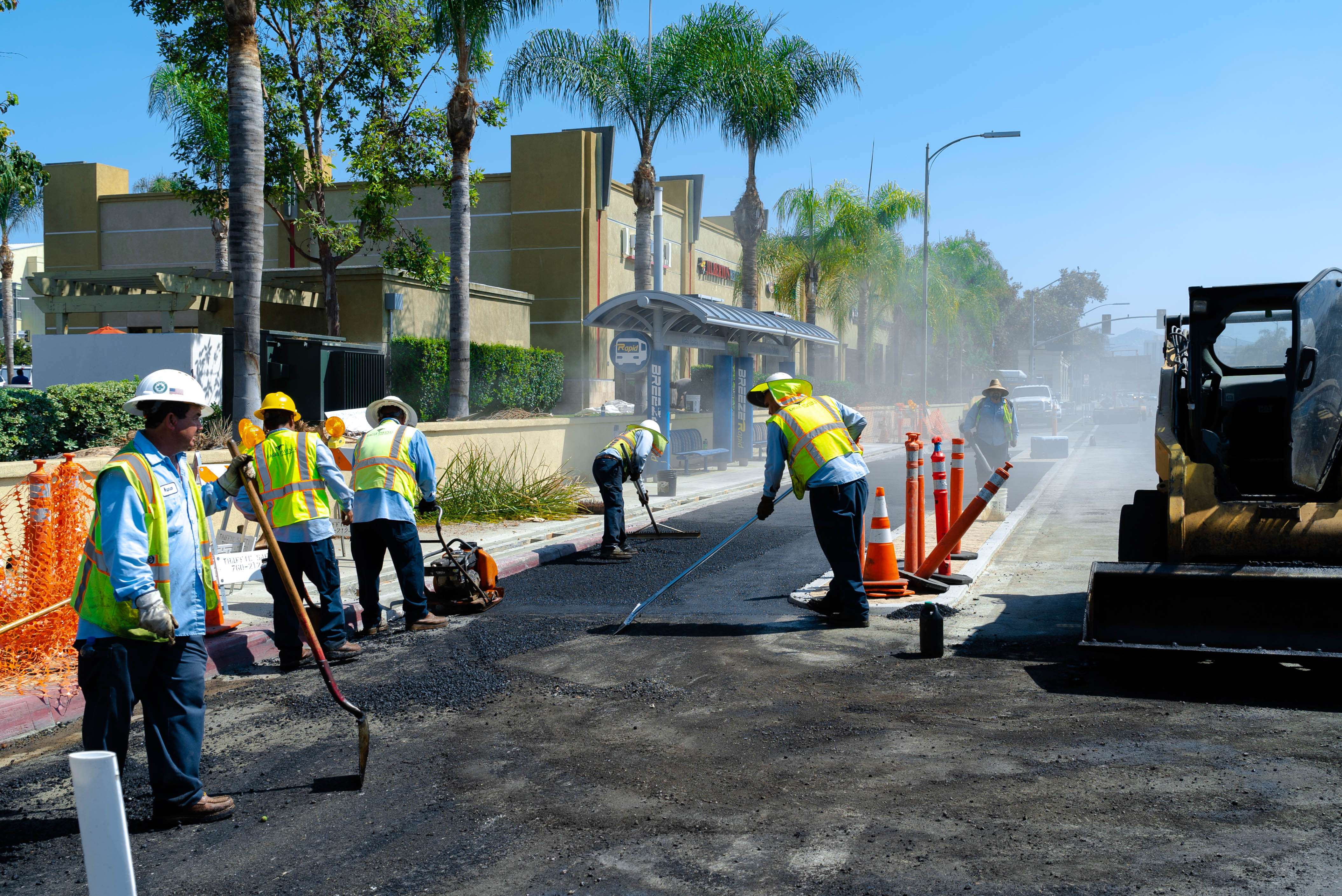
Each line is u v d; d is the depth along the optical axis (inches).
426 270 909.2
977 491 521.7
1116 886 129.6
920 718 203.8
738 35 1034.1
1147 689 219.3
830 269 1471.5
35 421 538.9
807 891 131.3
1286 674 229.1
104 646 150.5
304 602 263.1
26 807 171.2
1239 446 274.7
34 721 215.0
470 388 898.7
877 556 326.6
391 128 877.2
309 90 848.9
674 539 478.3
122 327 1080.2
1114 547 426.9
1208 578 226.5
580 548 453.4
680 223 1393.9
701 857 142.6
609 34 960.3
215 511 188.7
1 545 293.4
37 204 1496.1
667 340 772.0
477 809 163.0
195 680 160.2
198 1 805.2
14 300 1776.6
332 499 410.6
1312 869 132.8
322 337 717.3
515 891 134.4
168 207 1264.8
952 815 154.1
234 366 537.3
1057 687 222.2
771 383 306.0
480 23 746.8
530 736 199.8
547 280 1180.5
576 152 1164.5
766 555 426.3
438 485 522.9
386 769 183.5
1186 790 161.2
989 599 319.9
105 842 98.2
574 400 1179.9
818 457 290.8
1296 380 221.6
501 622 307.1
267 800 169.9
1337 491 240.1
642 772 177.3
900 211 1514.5
